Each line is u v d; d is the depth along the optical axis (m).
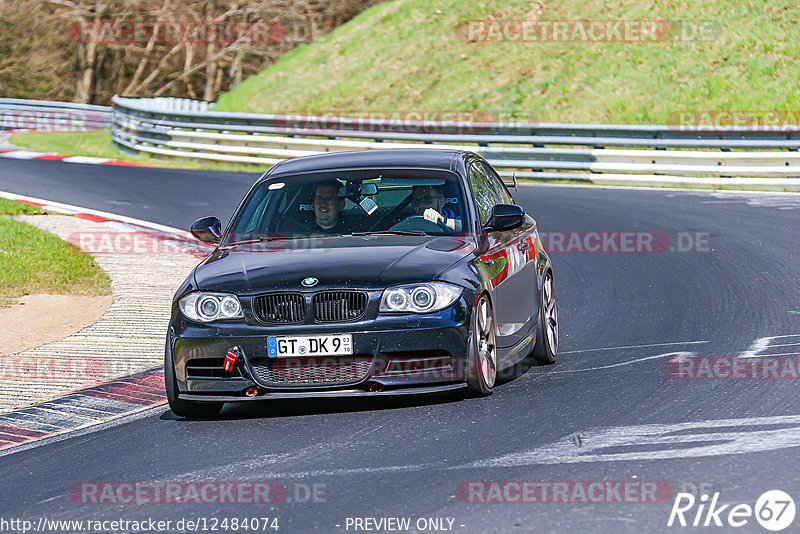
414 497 16.39
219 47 165.00
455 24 117.81
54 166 87.62
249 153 87.50
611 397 22.58
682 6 106.69
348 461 18.77
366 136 83.69
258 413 23.48
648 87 97.75
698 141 70.56
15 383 27.38
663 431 19.48
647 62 101.12
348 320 21.89
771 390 22.36
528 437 19.58
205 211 61.56
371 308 21.91
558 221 55.50
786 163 67.38
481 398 23.14
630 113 95.19
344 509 16.03
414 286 22.06
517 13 115.50
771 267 40.50
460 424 20.91
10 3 173.12
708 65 97.94
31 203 65.06
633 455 17.97
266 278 22.50
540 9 114.56
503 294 24.69
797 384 22.77
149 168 85.88
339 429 21.22
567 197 65.69
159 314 35.81
